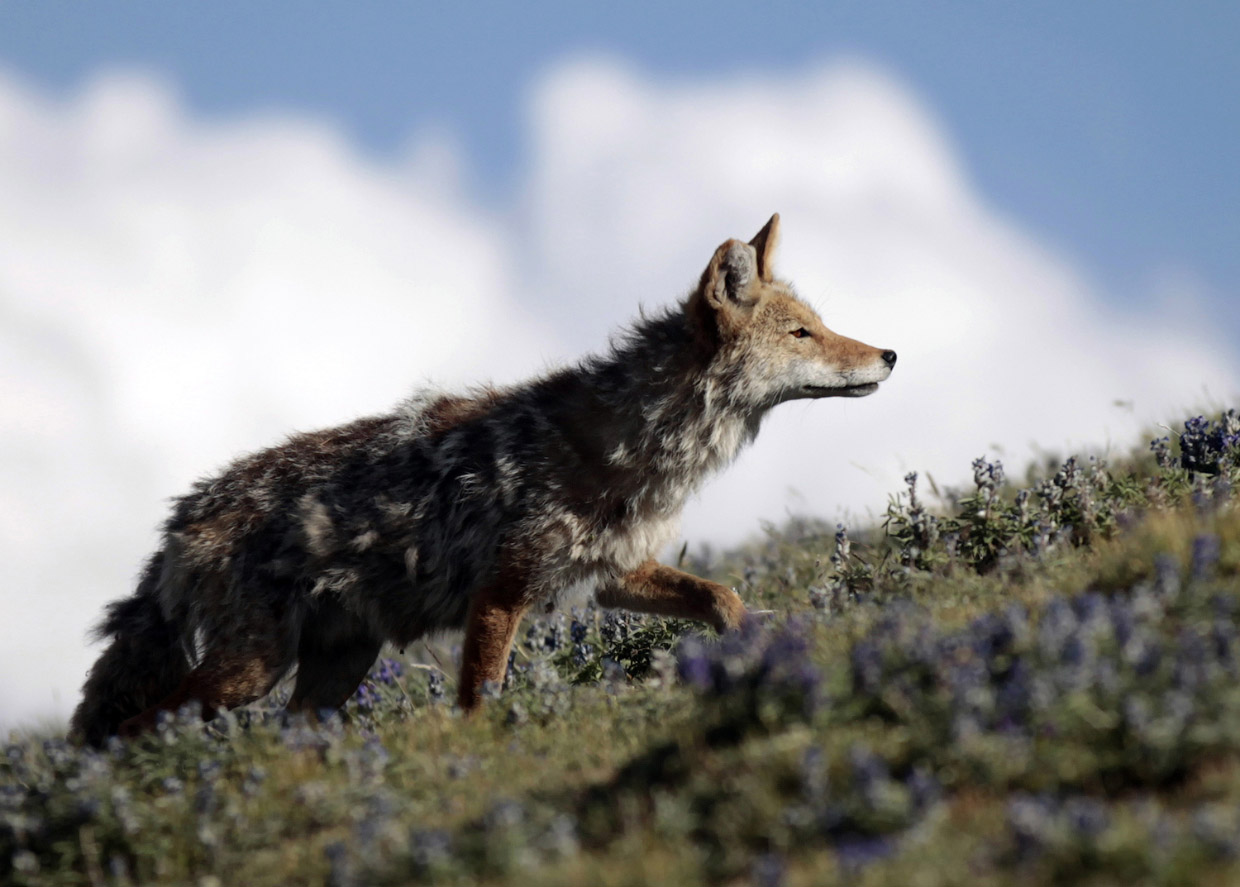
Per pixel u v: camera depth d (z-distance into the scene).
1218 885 9.57
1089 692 12.77
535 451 23.98
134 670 24.80
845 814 11.68
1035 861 10.31
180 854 16.09
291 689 27.39
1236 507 20.03
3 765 20.95
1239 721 11.96
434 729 19.34
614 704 19.38
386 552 24.31
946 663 13.72
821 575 26.56
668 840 12.29
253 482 24.86
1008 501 28.92
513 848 12.26
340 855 13.25
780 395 24.98
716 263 24.02
